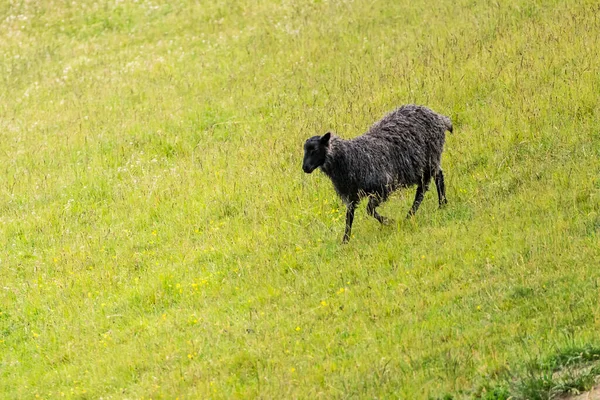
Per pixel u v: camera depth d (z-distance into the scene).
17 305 32.91
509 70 41.69
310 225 33.44
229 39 59.94
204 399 21.91
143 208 39.22
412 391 19.59
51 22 68.94
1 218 40.88
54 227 39.34
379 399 19.72
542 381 18.52
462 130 37.91
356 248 29.59
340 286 27.39
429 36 51.06
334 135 29.75
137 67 58.25
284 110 46.97
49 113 53.62
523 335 20.83
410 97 42.66
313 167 29.42
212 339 25.86
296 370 22.36
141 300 30.86
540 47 43.16
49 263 35.97
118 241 36.66
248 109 48.25
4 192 43.44
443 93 41.72
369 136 30.41
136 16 67.94
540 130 34.94
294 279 28.94
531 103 37.12
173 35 63.66
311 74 50.59
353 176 29.83
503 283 23.84
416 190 33.41
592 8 46.25
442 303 24.14
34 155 47.56
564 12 47.53
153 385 23.61
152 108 51.31
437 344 21.80
